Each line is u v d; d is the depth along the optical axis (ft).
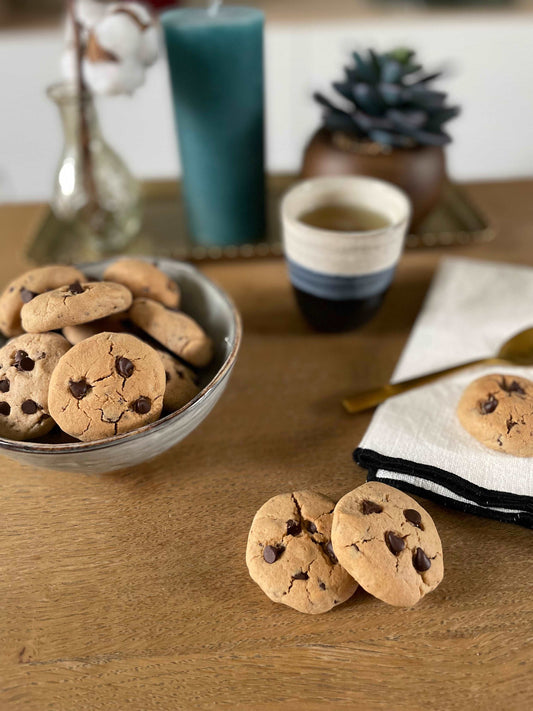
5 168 3.97
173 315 1.20
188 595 0.99
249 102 1.57
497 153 4.21
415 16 3.75
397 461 1.10
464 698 0.88
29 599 0.99
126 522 1.09
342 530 0.96
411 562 0.95
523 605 0.97
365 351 1.42
